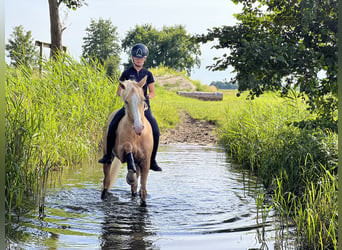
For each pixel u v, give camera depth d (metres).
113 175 7.13
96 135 11.69
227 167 10.16
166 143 15.63
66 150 9.71
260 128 10.36
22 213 5.80
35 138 7.57
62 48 18.86
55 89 10.77
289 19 7.51
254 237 5.09
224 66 6.79
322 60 6.16
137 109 5.80
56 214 5.86
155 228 5.41
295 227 5.45
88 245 4.70
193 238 5.05
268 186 7.70
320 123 7.21
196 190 7.62
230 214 6.10
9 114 6.86
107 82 13.13
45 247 4.58
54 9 18.53
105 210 6.18
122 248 4.64
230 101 32.16
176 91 38.09
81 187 7.59
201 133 18.17
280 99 13.13
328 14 6.85
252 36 7.09
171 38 73.19
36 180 7.35
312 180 6.80
